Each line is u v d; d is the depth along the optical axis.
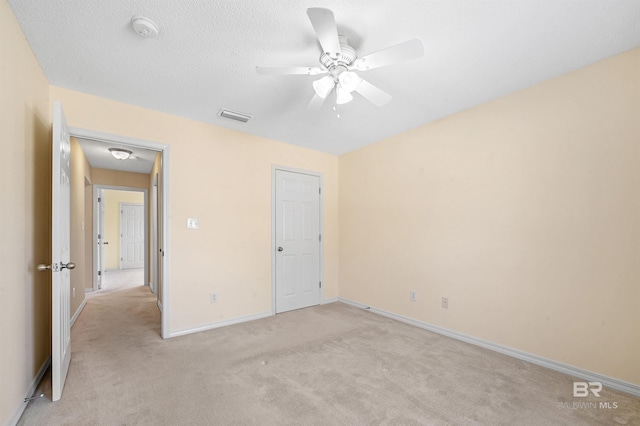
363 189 4.07
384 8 1.57
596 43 1.88
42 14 1.60
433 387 2.01
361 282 4.07
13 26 1.59
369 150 3.99
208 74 2.24
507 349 2.53
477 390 1.97
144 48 1.91
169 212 2.97
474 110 2.81
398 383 2.06
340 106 2.80
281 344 2.76
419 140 3.32
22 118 1.76
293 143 3.95
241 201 3.48
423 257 3.25
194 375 2.17
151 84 2.39
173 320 2.96
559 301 2.25
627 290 1.96
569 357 2.19
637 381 1.91
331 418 1.69
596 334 2.07
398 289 3.52
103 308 4.05
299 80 2.33
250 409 1.77
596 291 2.08
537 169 2.38
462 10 1.59
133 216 8.16
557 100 2.28
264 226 3.67
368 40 1.85
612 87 2.03
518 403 1.83
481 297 2.73
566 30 1.75
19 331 1.69
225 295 3.31
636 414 1.73
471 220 2.82
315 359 2.44
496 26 1.71
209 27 1.72
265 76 2.27
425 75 2.25
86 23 1.67
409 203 3.43
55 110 1.86
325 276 4.32
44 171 2.21
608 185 2.04
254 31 1.76
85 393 1.92
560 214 2.26
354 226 4.21
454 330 2.93
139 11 1.59
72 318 3.39
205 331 3.11
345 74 1.83
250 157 3.57
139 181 5.77
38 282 2.06
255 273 3.57
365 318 3.56
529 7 1.57
